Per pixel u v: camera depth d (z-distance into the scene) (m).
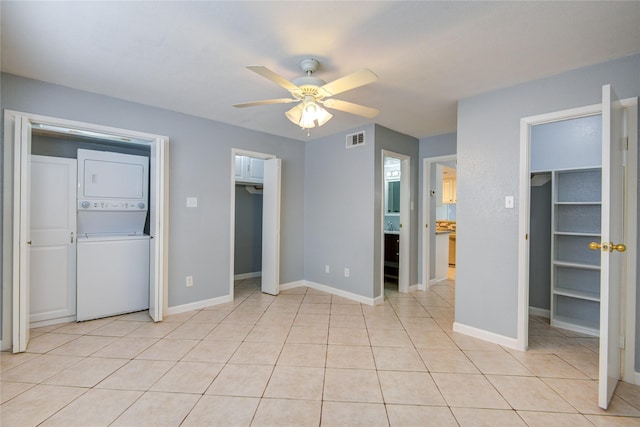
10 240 2.47
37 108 2.58
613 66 2.18
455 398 1.89
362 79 1.91
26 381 2.02
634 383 2.06
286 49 2.08
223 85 2.70
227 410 1.75
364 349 2.55
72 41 2.01
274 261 4.17
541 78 2.48
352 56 2.17
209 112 3.40
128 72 2.45
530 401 1.87
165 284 3.29
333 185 4.27
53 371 2.15
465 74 2.43
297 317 3.31
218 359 2.35
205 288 3.63
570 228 3.25
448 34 1.90
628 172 2.10
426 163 4.52
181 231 3.43
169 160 3.33
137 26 1.84
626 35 1.88
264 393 1.92
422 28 1.84
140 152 4.10
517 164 2.59
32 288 2.90
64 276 3.06
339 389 1.97
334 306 3.70
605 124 1.75
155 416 1.70
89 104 2.83
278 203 4.16
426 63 2.26
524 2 1.60
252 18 1.76
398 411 1.76
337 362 2.32
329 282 4.31
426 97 2.90
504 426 1.65
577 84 2.32
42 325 2.94
